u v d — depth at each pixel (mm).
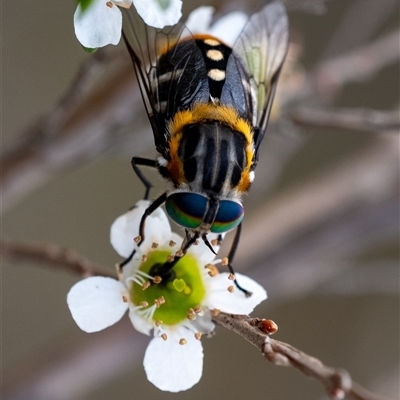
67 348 148
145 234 115
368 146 159
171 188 113
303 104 144
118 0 107
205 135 113
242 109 116
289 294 154
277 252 151
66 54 180
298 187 157
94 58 124
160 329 113
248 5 133
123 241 115
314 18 177
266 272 151
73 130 135
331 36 176
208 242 113
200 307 114
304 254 152
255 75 120
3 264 190
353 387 110
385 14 167
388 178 154
